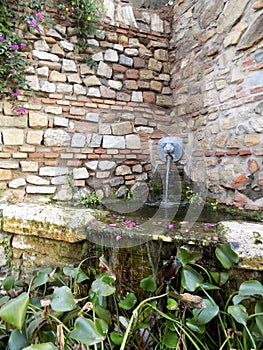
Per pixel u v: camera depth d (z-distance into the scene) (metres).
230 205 2.02
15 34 2.21
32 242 1.46
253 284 0.90
